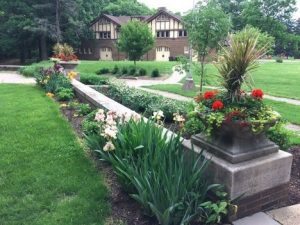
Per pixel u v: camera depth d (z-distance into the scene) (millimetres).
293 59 57219
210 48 9477
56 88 9000
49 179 3553
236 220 2896
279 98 11555
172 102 6676
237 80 3072
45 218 2830
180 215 2676
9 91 9930
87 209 2957
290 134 4223
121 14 58094
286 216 2969
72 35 40188
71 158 4145
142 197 2729
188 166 2965
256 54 3062
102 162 4012
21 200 3129
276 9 44219
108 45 45531
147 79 21766
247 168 2850
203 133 3375
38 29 34000
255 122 2785
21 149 4484
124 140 3539
